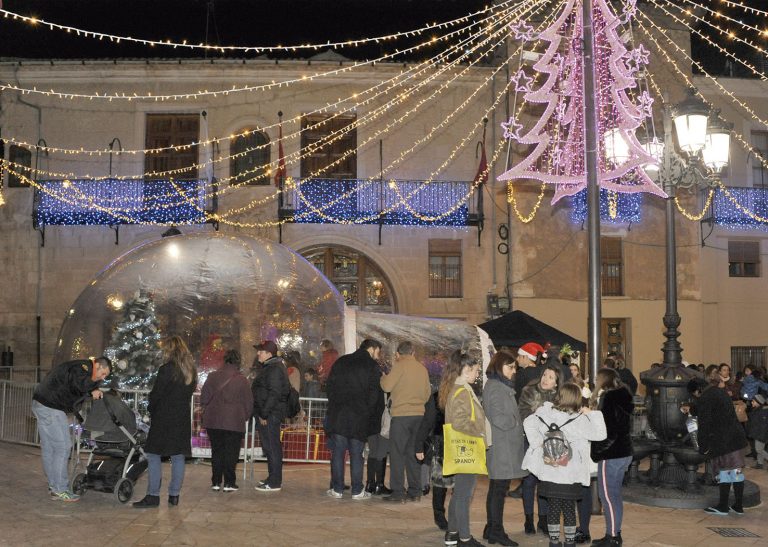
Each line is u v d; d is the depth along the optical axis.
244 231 22.25
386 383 9.05
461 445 6.90
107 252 22.23
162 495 9.20
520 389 9.06
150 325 12.51
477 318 22.66
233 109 22.61
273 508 8.63
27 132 22.36
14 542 6.91
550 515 6.77
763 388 13.98
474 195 22.84
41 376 21.22
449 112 23.00
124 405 8.87
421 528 7.87
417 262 22.70
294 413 9.85
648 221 23.61
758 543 7.75
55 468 8.62
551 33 13.48
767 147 24.42
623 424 7.25
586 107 9.25
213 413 9.38
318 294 13.54
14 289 22.16
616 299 23.25
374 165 22.81
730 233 24.05
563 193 15.36
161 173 22.05
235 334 12.61
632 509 9.41
